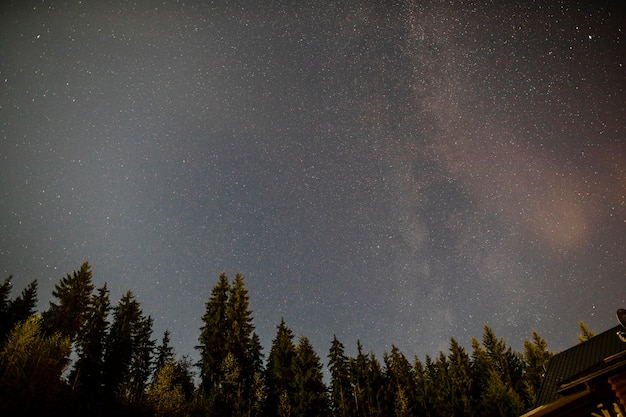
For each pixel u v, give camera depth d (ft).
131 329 140.36
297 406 118.01
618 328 46.19
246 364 132.26
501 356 151.53
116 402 99.40
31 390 74.43
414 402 132.77
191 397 119.96
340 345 154.81
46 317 122.52
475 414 123.44
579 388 34.27
